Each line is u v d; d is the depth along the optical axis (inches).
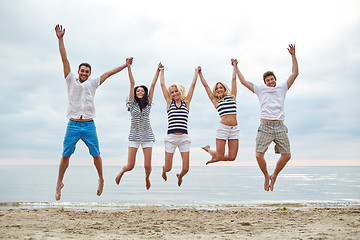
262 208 406.9
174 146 279.7
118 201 518.3
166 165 281.0
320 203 489.1
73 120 242.8
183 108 281.6
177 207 431.5
